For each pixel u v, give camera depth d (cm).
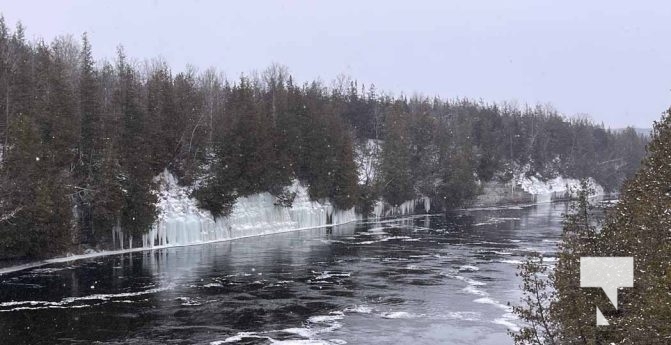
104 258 4388
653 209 1478
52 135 4453
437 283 3441
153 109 5622
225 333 2412
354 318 2667
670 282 1148
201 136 5916
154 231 5059
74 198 4662
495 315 2712
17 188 3888
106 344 2245
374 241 5459
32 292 3156
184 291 3206
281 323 2575
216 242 5466
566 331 1419
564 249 1914
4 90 4459
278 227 6391
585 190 2073
